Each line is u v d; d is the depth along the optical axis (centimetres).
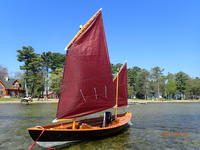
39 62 7931
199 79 10938
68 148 1230
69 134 1212
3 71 10381
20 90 8625
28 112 3403
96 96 1492
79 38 1377
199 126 2175
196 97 11962
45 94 9075
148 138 1582
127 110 4325
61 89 1270
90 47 1457
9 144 1355
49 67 10088
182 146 1377
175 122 2461
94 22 1484
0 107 4472
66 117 1301
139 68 13025
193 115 3278
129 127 2062
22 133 1697
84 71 1409
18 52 7606
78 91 1367
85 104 1411
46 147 1173
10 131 1781
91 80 1455
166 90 10869
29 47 7706
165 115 3262
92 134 1348
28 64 7581
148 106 5894
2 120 2464
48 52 10031
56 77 8125
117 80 2105
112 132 1546
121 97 2178
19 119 2561
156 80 10925
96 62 1498
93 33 1481
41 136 1122
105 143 1383
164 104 7169
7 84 8244
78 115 1373
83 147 1261
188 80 10612
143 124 2284
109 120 1661
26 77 7556
